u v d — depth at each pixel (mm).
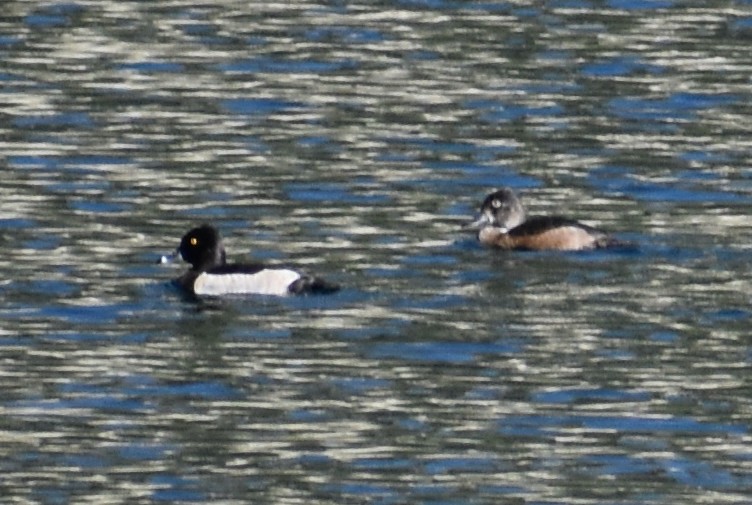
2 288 31094
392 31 45656
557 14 46906
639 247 32938
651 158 37750
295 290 30734
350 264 32250
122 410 27000
